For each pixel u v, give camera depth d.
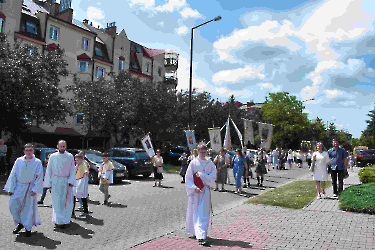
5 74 16.16
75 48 33.34
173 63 49.78
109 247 5.83
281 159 29.56
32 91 17.16
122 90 28.33
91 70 34.84
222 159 14.45
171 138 31.17
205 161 6.39
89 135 30.41
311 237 6.33
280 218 8.09
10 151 18.12
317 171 10.91
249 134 21.70
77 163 8.39
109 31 40.25
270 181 18.94
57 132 30.09
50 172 7.10
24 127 18.78
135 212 9.06
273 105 59.25
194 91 37.44
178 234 6.68
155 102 28.11
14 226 7.10
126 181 17.17
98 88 27.03
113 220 8.02
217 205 10.71
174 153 28.00
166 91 30.27
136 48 45.84
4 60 16.95
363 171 13.84
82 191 8.23
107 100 25.92
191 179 6.31
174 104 30.02
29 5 33.31
